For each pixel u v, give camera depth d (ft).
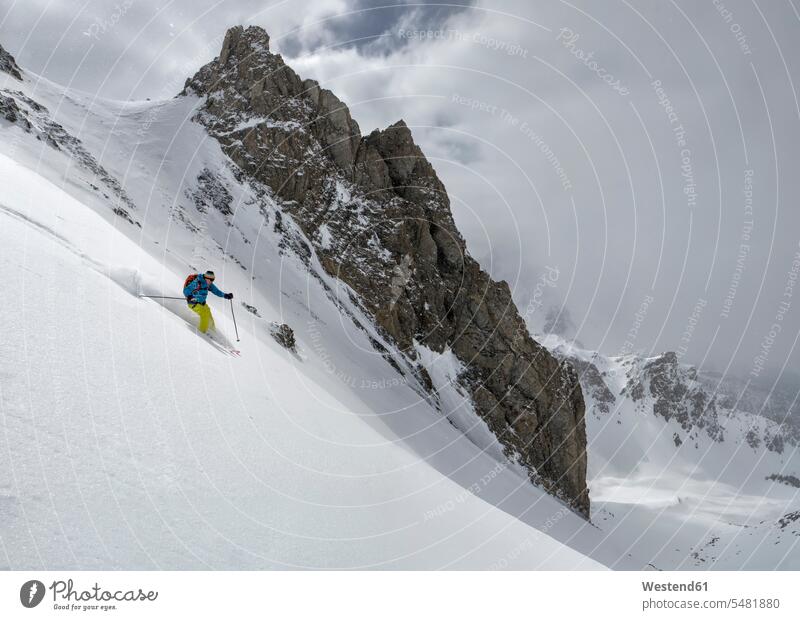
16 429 13.50
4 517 11.27
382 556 20.54
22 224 28.19
